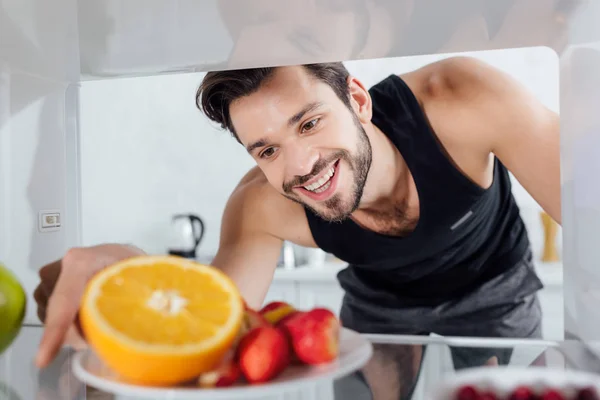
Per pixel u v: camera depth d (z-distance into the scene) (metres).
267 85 1.14
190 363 0.31
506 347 0.45
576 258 0.54
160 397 0.31
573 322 0.54
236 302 0.35
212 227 1.96
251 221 1.36
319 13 0.54
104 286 0.35
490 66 1.20
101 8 0.53
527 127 1.15
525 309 1.33
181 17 0.56
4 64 0.61
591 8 0.49
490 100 1.17
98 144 2.01
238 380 0.33
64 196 0.70
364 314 1.42
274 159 1.21
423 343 0.47
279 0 0.52
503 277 1.29
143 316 0.33
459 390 0.31
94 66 0.71
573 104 0.55
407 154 1.22
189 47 0.65
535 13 0.53
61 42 0.62
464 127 1.18
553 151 1.14
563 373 0.33
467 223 1.24
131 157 2.00
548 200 1.17
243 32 0.60
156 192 1.99
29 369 0.42
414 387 0.36
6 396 0.37
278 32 0.60
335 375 0.34
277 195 1.31
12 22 0.56
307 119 1.16
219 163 1.95
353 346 0.39
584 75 0.53
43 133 0.67
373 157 1.22
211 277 0.37
